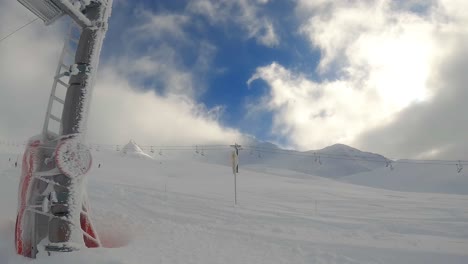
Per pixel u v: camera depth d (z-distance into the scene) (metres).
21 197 4.78
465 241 9.16
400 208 18.53
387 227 11.13
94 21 5.35
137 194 13.62
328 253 6.28
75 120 4.90
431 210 18.17
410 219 14.02
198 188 25.53
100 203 10.66
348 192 32.75
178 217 9.63
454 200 29.17
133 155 79.44
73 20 5.14
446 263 6.22
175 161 73.62
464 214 16.50
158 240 5.82
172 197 13.95
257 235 7.59
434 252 6.77
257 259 5.49
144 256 4.64
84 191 5.04
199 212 11.17
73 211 4.66
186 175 50.84
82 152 4.81
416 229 11.01
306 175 71.50
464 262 6.28
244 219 10.62
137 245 5.30
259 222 10.27
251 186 33.53
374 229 10.66
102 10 5.48
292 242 7.15
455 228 11.46
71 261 4.09
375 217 14.52
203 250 5.56
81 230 4.73
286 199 22.05
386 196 32.00
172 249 5.32
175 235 6.37
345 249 6.82
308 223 10.84
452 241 9.08
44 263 4.12
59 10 5.02
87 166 4.84
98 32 5.37
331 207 18.36
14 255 4.61
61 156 4.59
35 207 4.67
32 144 4.96
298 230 9.39
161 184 25.00
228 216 10.98
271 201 19.36
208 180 42.94
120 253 4.51
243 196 21.31
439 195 38.88
